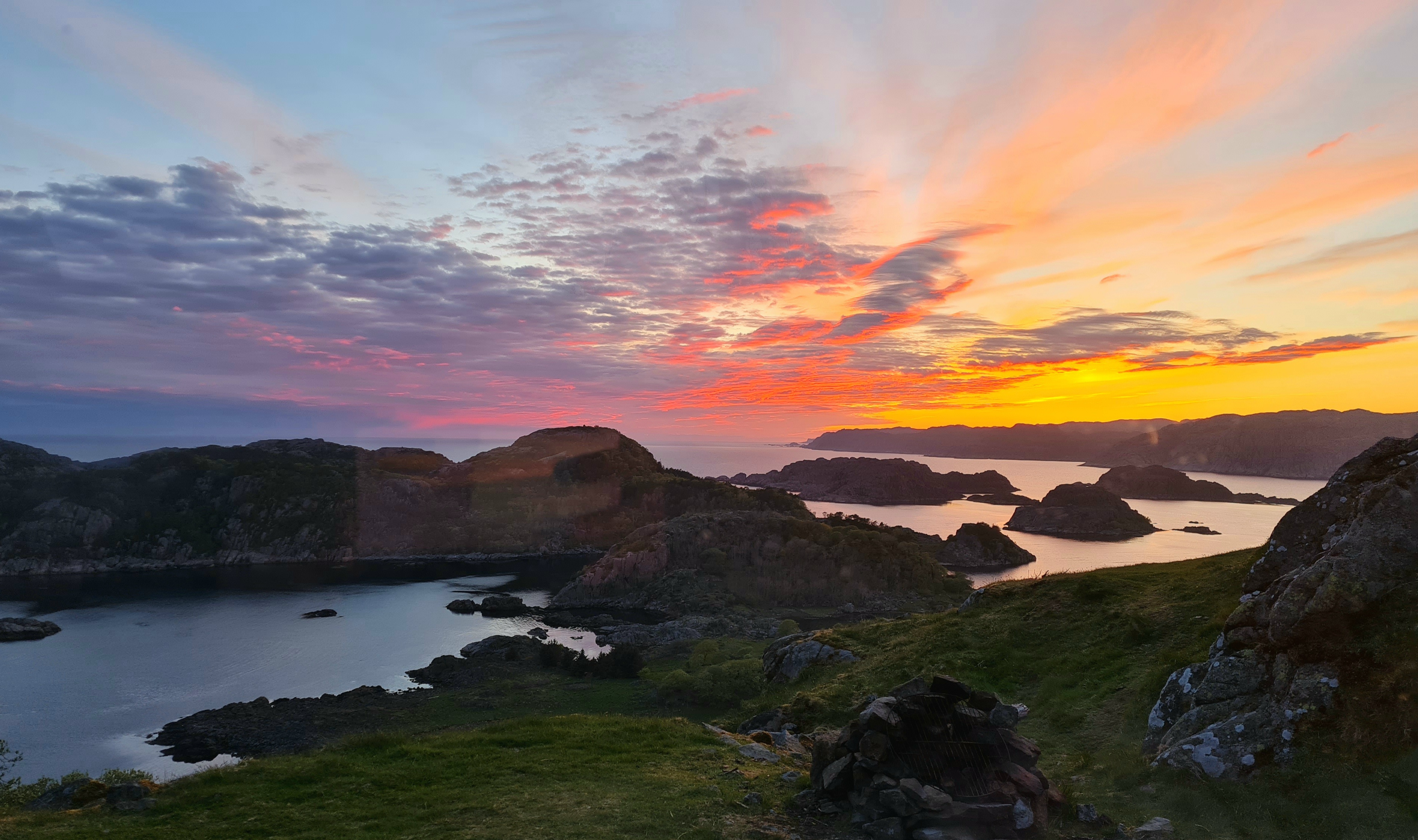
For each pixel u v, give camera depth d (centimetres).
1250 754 1798
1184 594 3297
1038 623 3691
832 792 1853
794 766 2317
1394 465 2256
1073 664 3103
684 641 15875
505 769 2239
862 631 4928
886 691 3416
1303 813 1592
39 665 16262
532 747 2527
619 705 10362
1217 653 2217
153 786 2167
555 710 10325
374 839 1683
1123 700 2616
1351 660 1841
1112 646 3123
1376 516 2070
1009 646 3538
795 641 5184
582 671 12925
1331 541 2206
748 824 1734
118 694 14038
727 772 2197
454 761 2338
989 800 1677
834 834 1683
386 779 2153
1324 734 1748
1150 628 3105
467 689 12288
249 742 10100
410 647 17775
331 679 15012
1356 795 1580
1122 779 1962
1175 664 2505
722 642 14962
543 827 1727
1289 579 2161
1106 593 3706
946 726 1822
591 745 2531
